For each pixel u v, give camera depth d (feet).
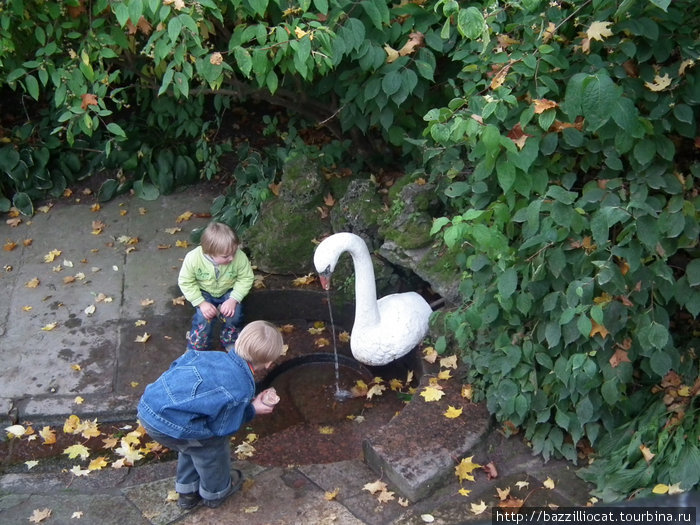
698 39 10.39
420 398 13.04
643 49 10.57
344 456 13.30
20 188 19.93
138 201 20.12
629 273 10.73
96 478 12.54
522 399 11.92
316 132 20.02
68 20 15.07
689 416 11.30
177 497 11.73
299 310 16.75
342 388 15.12
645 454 11.10
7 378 14.75
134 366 15.15
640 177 10.69
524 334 12.12
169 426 10.27
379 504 11.50
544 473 11.88
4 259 18.07
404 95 14.17
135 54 17.21
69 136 15.11
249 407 11.12
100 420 14.10
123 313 16.48
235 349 10.88
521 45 11.34
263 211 17.34
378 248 16.11
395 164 18.47
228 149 20.43
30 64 14.62
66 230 19.10
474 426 12.38
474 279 12.09
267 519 11.32
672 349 11.07
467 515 11.19
